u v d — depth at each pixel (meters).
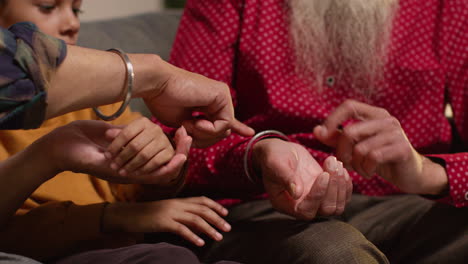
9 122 0.60
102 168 0.72
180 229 0.89
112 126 0.77
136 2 3.12
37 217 0.86
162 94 0.77
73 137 0.73
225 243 1.02
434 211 1.08
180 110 0.82
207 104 0.80
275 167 0.87
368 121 0.92
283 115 1.17
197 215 0.93
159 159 0.72
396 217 1.11
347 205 1.14
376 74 1.20
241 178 1.08
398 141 0.90
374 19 1.18
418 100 1.21
